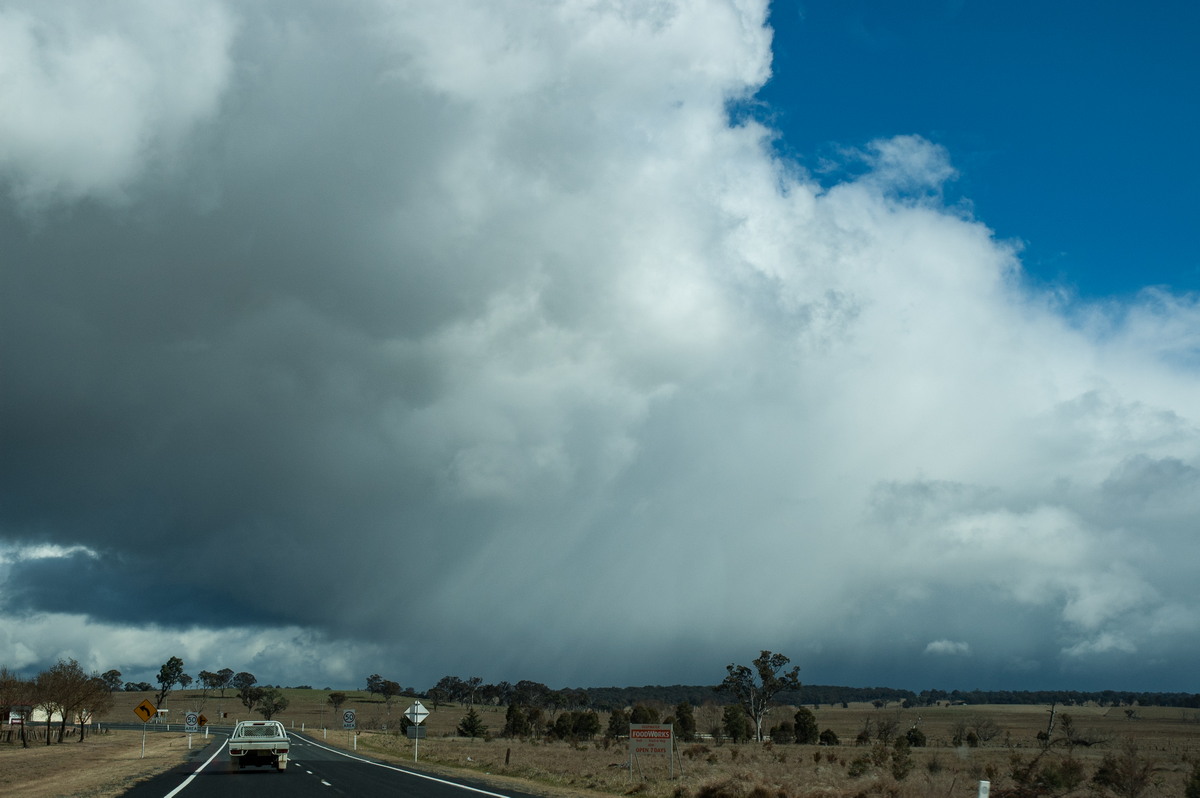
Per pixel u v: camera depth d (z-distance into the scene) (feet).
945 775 155.84
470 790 108.17
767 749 274.98
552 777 137.18
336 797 96.43
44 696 284.41
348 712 258.78
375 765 167.22
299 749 237.25
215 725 540.93
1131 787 120.88
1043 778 128.77
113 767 156.35
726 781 110.93
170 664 593.83
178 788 109.40
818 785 121.70
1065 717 359.66
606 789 120.16
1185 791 122.42
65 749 237.45
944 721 627.46
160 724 576.20
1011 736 442.91
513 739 401.49
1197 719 625.82
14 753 212.23
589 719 414.62
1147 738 382.22
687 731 418.72
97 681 319.88
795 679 447.83
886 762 186.91
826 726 584.81
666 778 130.21
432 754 220.84
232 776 132.46
